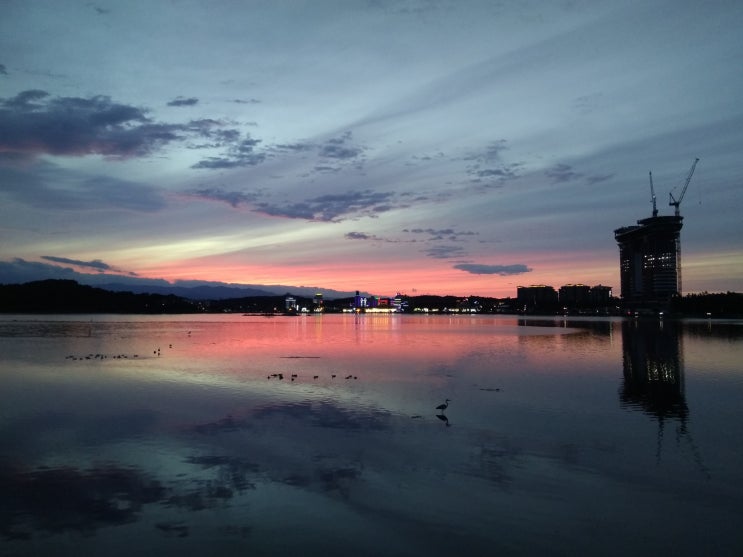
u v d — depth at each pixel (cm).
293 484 1700
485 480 1748
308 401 3098
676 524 1441
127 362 5269
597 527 1415
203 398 3195
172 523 1414
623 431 2405
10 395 3291
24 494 1612
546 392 3450
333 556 1250
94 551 1267
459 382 3897
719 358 5756
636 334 10619
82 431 2364
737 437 2311
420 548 1290
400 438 2258
